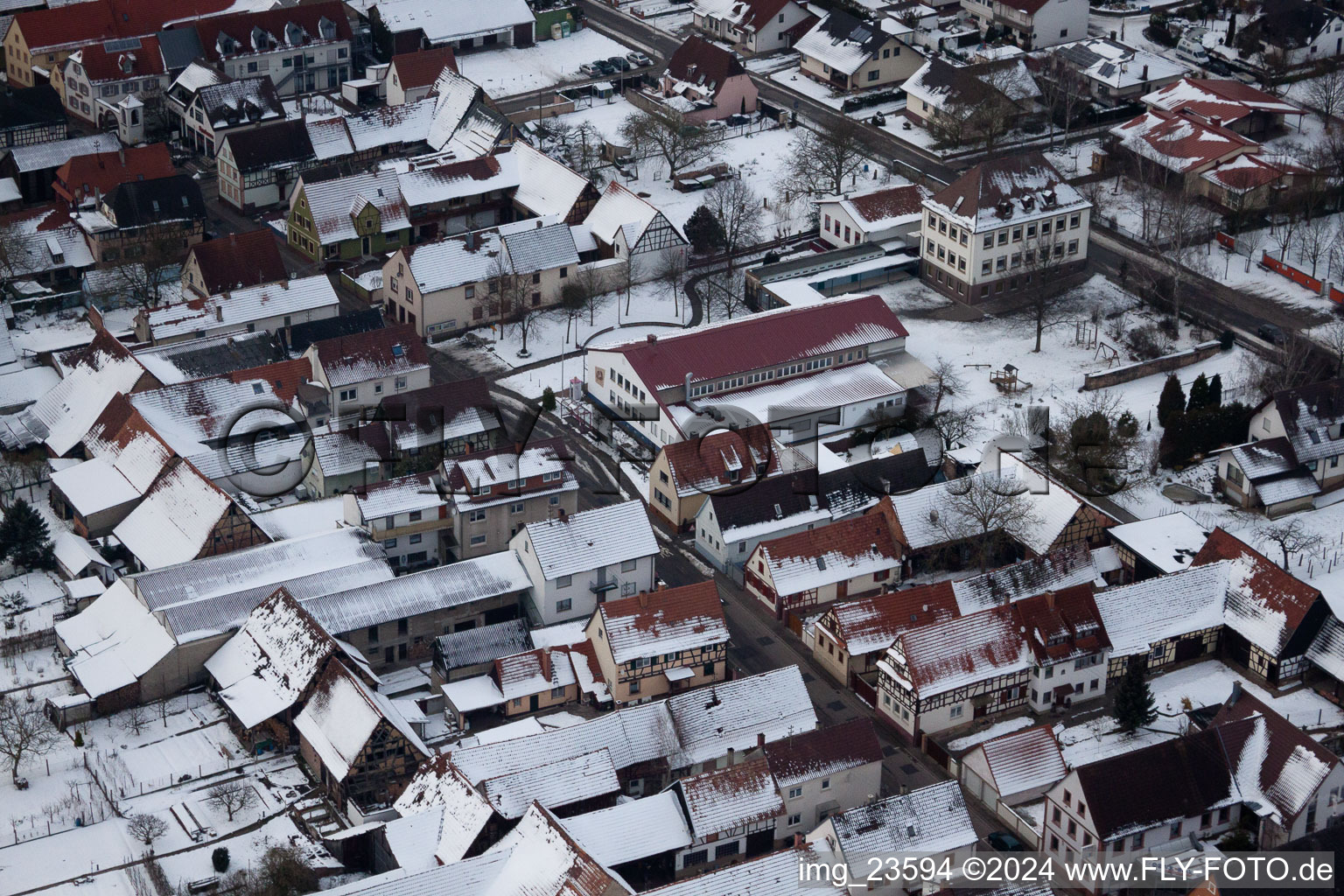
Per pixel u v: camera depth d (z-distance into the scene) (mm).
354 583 190375
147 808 166750
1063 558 195250
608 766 165000
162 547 197125
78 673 180750
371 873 159875
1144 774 161125
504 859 151250
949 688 177375
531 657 183000
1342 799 164500
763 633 194375
